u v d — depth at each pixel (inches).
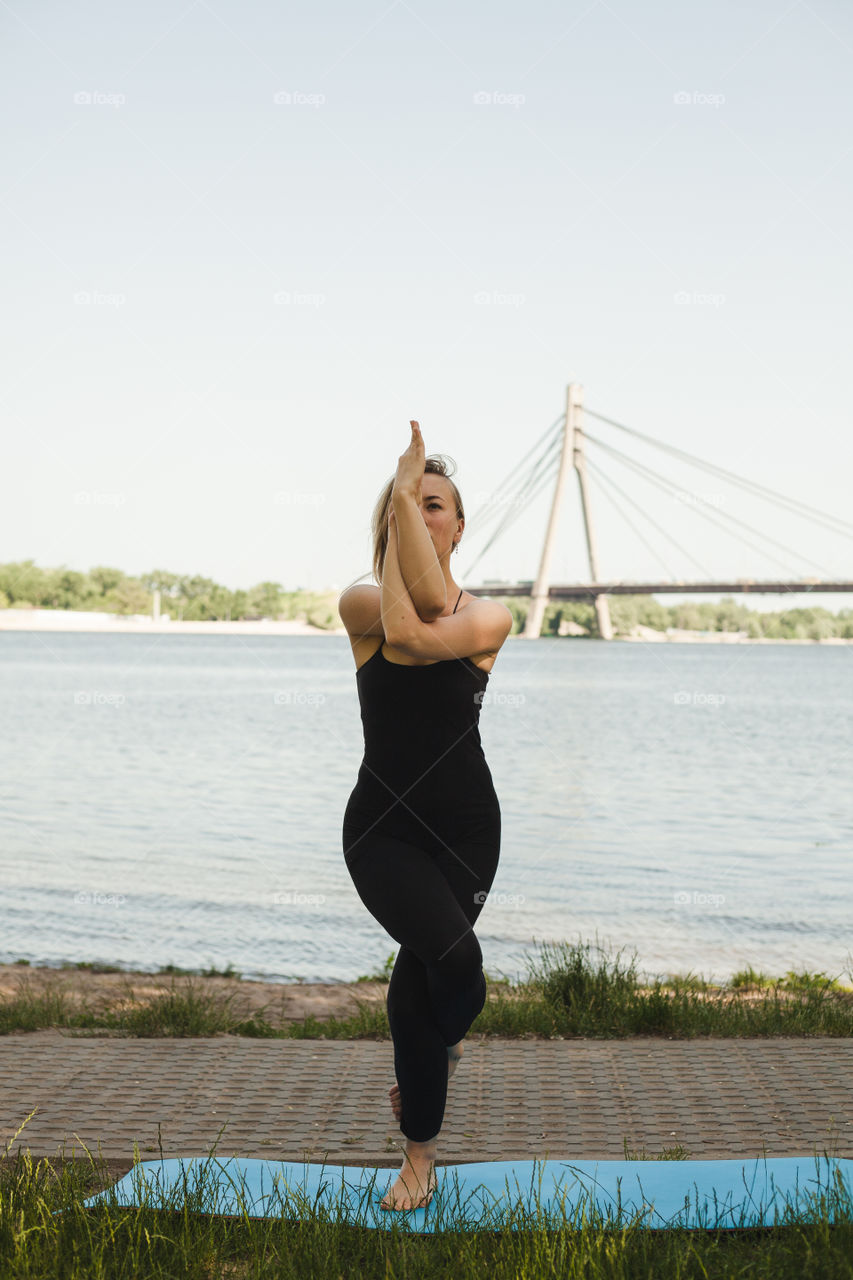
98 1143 138.3
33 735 1380.4
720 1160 128.9
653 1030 205.9
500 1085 166.1
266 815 767.1
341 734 1417.3
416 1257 101.8
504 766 1087.6
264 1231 107.7
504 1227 106.6
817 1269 98.2
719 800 856.9
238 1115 152.9
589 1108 154.4
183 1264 100.9
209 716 1632.6
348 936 388.2
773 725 1544.0
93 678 2343.8
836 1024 207.9
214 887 496.7
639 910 444.1
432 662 119.3
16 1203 111.3
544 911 441.1
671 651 3019.2
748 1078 168.9
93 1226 106.8
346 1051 189.8
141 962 342.6
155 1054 186.7
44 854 599.2
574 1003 215.0
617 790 914.1
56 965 334.0
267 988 289.3
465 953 112.5
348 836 122.3
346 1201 115.5
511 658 2689.5
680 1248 102.3
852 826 722.2
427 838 119.3
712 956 357.1
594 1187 119.7
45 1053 187.0
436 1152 132.4
